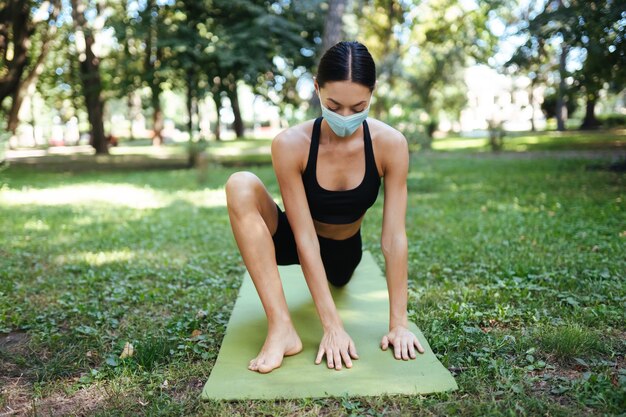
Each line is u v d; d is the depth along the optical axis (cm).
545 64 966
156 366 228
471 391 201
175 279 372
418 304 302
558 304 290
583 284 322
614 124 2602
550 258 388
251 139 2734
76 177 1197
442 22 1922
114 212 691
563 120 2600
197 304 316
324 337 234
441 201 716
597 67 803
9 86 1355
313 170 240
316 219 257
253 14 1311
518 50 830
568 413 182
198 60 1305
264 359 223
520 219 547
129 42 1603
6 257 440
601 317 268
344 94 215
